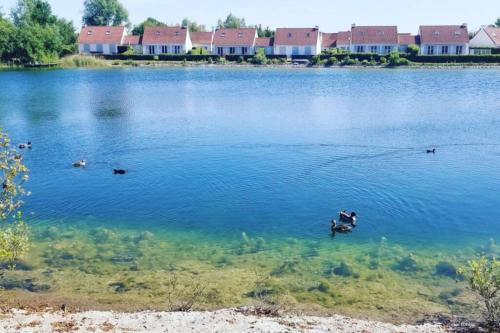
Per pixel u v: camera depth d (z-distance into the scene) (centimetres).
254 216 2820
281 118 5884
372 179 3484
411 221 2764
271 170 3709
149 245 2453
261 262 2278
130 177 3550
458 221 2762
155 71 12256
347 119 5797
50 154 4197
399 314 1845
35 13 15312
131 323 1672
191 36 15875
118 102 7219
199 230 2634
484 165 3838
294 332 1620
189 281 2092
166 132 5084
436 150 4309
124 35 15962
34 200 3080
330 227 2681
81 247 2422
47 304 1866
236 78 10594
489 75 10644
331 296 1981
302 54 14725
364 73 11425
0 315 1709
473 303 1920
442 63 12800
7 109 6538
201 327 1641
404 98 7475
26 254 2311
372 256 2344
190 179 3500
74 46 15288
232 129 5228
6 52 13075
